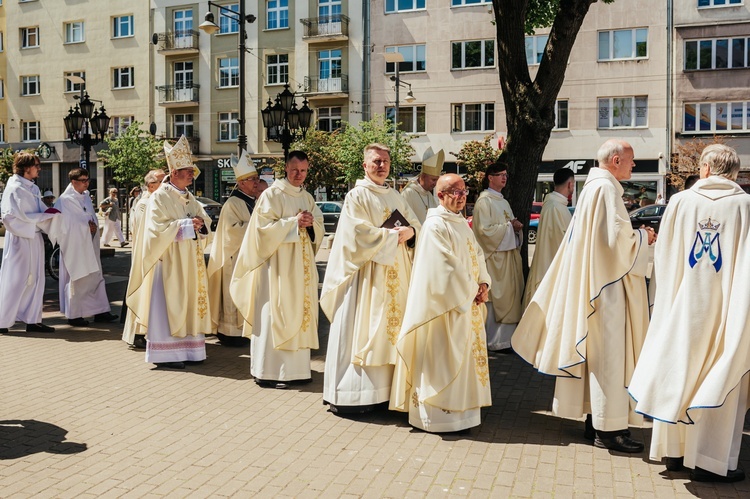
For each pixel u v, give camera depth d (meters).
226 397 6.11
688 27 31.45
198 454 4.74
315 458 4.67
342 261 5.57
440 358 5.08
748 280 3.99
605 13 32.31
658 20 31.75
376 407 5.79
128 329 8.01
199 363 7.39
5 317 8.70
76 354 7.71
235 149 38.44
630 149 4.78
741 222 4.08
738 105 31.30
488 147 29.11
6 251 8.73
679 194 4.36
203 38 38.69
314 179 31.14
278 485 4.22
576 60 32.84
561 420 5.54
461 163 29.36
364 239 5.45
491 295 8.17
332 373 5.61
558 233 7.92
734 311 4.02
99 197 41.50
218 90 38.56
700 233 4.16
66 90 41.91
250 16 16.67
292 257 6.44
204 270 7.36
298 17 36.66
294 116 14.90
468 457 4.68
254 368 6.50
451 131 34.75
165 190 7.18
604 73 32.56
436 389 5.07
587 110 32.88
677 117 31.86
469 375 5.15
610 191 4.67
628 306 4.75
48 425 5.33
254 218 6.48
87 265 9.23
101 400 5.99
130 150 33.16
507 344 8.16
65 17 41.50
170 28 39.34
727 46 31.16
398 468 4.49
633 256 4.64
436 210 5.17
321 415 5.61
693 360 4.12
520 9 9.17
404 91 35.22
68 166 42.34
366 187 5.71
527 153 9.30
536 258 8.02
